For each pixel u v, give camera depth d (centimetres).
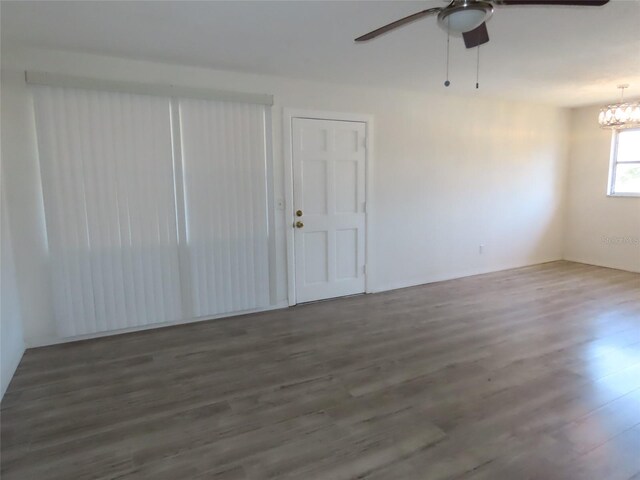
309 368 287
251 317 396
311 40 296
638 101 491
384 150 462
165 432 214
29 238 316
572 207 632
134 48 308
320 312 407
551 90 477
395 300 444
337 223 445
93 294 339
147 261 354
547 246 631
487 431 211
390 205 476
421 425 217
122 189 338
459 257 540
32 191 313
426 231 507
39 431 216
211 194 373
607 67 374
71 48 306
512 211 581
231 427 218
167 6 237
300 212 421
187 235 368
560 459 189
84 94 319
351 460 191
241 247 392
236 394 253
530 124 578
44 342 329
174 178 357
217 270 384
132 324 355
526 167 584
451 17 189
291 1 233
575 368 279
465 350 313
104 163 330
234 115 375
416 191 492
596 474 179
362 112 443
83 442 207
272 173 399
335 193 439
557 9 246
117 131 331
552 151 607
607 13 251
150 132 343
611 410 228
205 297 382
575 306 415
